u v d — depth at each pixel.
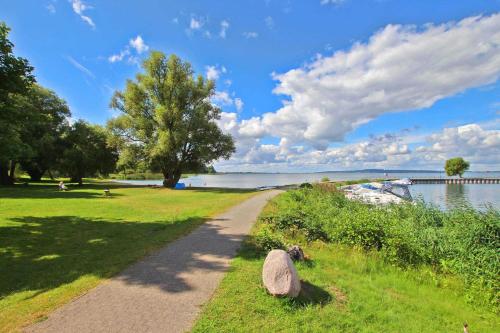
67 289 6.52
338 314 6.02
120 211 18.00
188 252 9.38
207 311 5.66
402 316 6.42
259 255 9.09
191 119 41.66
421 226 16.19
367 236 11.38
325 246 11.62
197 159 44.16
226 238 11.23
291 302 6.16
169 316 5.47
